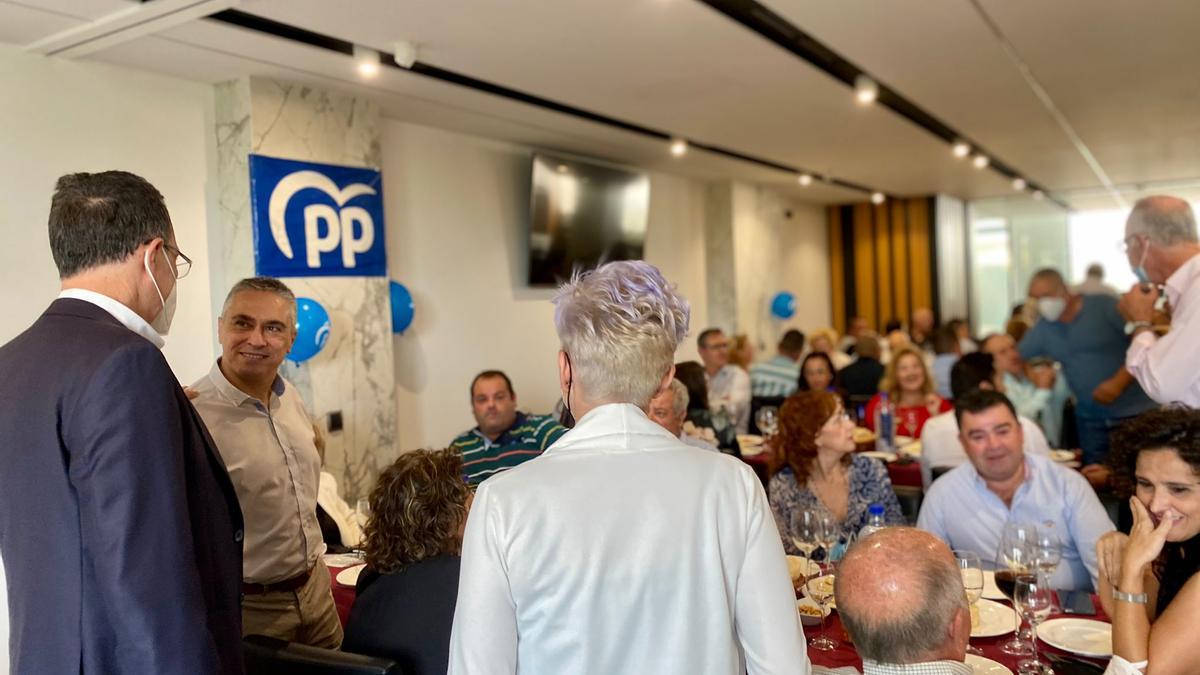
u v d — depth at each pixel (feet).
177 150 12.58
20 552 4.09
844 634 6.22
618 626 3.47
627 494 3.56
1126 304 9.59
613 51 12.51
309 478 7.57
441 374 17.28
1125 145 23.99
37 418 4.06
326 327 13.00
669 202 24.95
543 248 18.98
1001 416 7.85
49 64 11.04
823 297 36.14
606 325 3.67
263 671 5.58
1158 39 13.39
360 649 5.76
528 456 11.90
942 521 8.50
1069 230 45.24
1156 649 5.05
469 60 12.75
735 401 18.65
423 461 6.03
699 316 26.45
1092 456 14.96
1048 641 5.87
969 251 37.93
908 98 16.85
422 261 16.92
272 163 12.92
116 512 3.87
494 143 18.79
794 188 29.27
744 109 16.72
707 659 3.56
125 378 4.02
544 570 3.48
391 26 11.06
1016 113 18.89
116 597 3.84
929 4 11.32
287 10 10.28
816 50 13.44
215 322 13.07
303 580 7.34
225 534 4.64
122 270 4.51
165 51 11.27
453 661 3.52
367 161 14.53
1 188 10.50
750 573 3.70
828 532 6.95
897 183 29.99
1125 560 5.38
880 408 15.07
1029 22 12.30
